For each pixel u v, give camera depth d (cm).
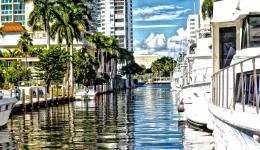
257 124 1022
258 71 1345
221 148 1508
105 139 2830
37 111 5331
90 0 9162
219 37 2103
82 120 4134
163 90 13625
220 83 1656
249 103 1389
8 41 11756
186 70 4194
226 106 1492
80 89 8681
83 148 2486
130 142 2702
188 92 3269
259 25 1642
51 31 8288
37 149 2466
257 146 1068
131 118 4306
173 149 2425
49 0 7944
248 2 1673
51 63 7281
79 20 8681
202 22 6319
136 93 11425
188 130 3133
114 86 14600
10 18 16725
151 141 2730
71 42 8431
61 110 5500
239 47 1830
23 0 8262
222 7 1977
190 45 4391
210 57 3331
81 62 9606
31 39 10206
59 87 8206
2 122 3466
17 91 5472
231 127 1264
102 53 13312
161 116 4506
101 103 7062
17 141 2775
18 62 9031
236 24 1880
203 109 2936
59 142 2712
